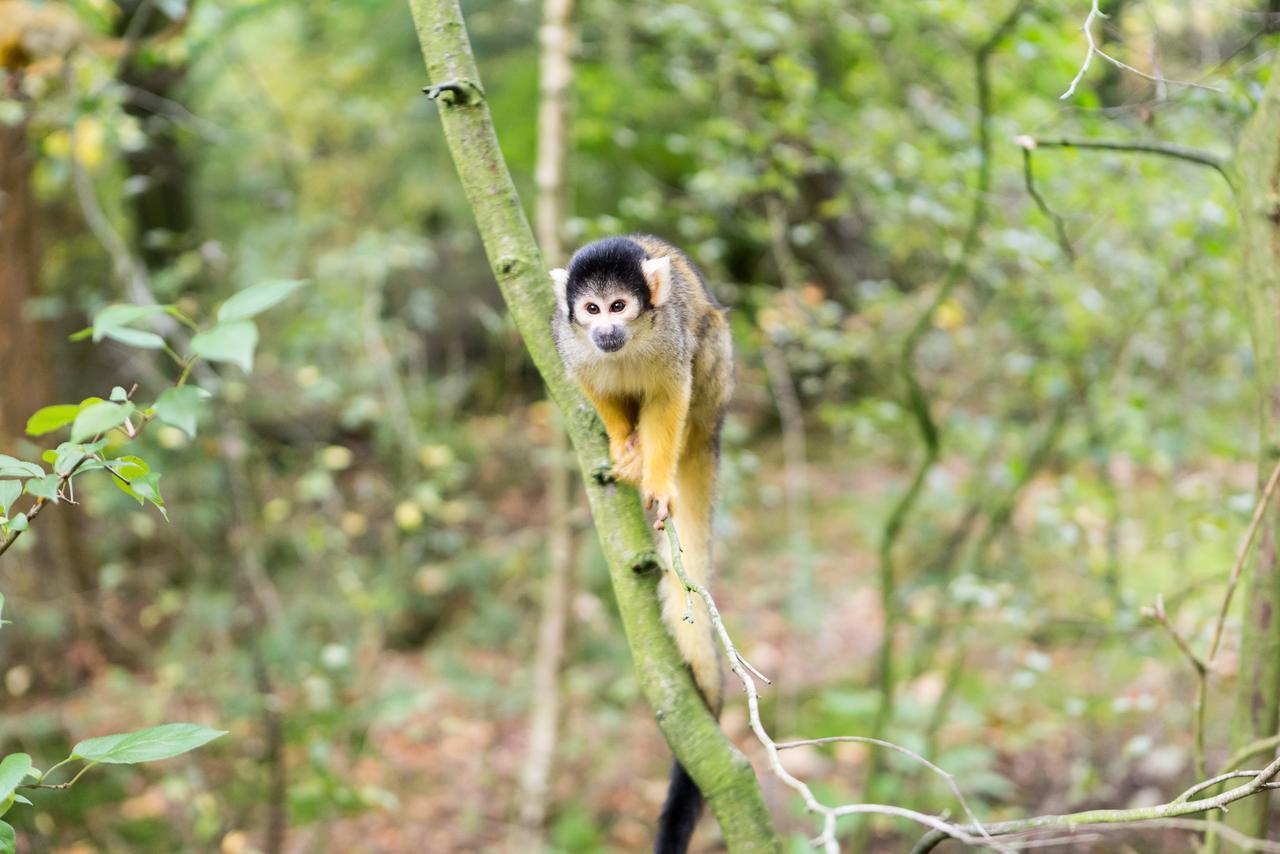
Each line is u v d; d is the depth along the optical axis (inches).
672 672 111.0
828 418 291.0
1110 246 256.8
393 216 476.4
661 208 317.7
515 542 407.2
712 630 140.6
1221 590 259.1
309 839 282.7
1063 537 243.1
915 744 259.3
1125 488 335.6
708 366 178.9
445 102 122.5
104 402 89.0
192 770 267.9
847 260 372.5
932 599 314.0
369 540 387.2
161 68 312.7
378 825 297.1
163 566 366.9
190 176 407.8
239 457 277.4
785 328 265.6
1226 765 129.7
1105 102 244.5
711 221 273.4
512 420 517.0
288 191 377.1
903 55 281.0
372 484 369.1
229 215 455.5
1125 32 218.1
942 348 328.5
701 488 182.2
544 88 263.3
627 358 159.3
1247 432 265.7
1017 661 274.1
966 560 333.1
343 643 339.6
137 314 90.0
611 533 116.0
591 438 119.0
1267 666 134.3
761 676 93.9
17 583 325.1
